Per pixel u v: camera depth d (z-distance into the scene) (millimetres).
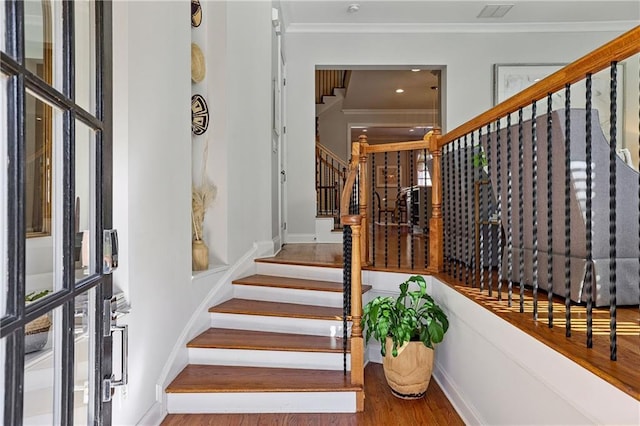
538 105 5148
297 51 5309
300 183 5355
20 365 796
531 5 4785
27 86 836
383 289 3029
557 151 2006
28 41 919
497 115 2041
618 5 4801
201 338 2705
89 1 1169
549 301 1635
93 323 1163
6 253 775
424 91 7500
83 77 1161
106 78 1212
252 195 3650
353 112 8672
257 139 3771
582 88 5168
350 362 2533
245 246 3516
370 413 2312
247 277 3463
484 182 2725
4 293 772
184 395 2305
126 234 1920
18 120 793
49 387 961
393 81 6949
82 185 1133
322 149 6930
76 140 1098
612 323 1272
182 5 2586
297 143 5340
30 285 905
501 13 4973
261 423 2201
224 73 3195
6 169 776
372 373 2877
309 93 5328
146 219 2100
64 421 980
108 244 1203
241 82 3453
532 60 5340
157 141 2230
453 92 5363
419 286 2730
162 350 2283
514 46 5348
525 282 2455
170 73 2395
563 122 1920
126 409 1901
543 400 1513
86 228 1152
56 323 972
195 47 3121
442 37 5348
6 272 774
